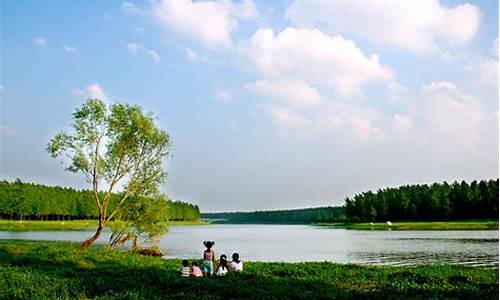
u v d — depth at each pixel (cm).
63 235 10950
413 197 18775
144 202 4944
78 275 2920
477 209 17050
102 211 4859
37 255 3822
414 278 3019
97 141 4819
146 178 4925
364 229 16225
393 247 7400
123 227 4891
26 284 2592
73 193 18750
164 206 5019
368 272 3262
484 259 5316
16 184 16588
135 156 4906
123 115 4834
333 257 5984
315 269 3425
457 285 2783
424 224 16112
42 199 17138
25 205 16475
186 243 9112
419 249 6875
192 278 2852
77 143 4759
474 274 3191
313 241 9750
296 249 7481
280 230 19050
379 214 19575
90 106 4762
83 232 12825
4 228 14150
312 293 2461
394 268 3566
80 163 4744
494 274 3200
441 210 17475
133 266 3384
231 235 13612
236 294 2423
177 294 2383
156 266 3466
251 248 7806
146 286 2592
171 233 15188
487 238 9238
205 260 3123
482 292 2531
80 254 3944
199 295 2405
